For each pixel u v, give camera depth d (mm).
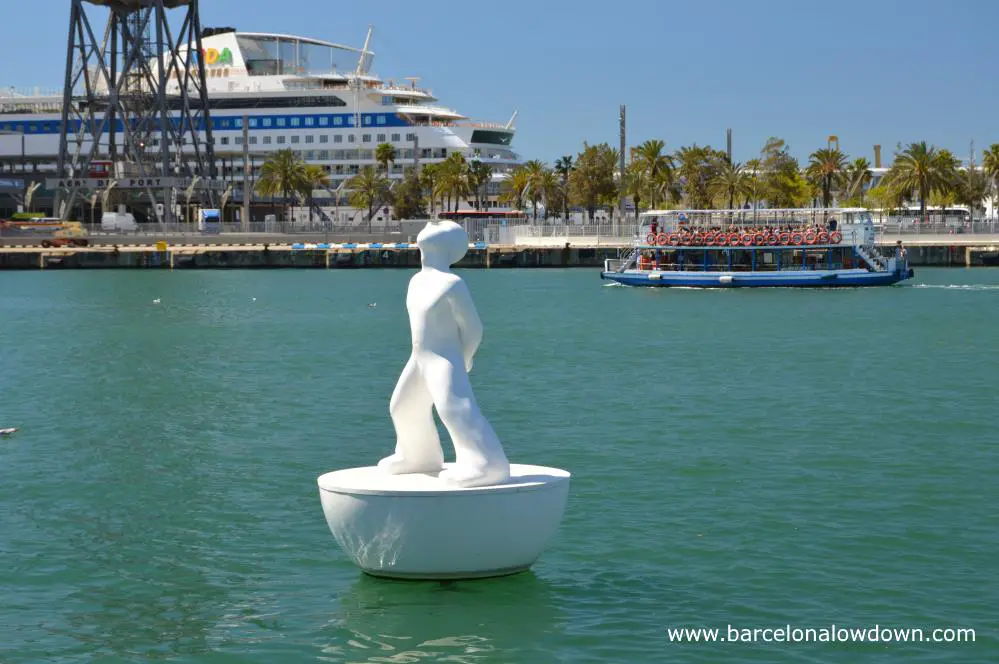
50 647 15898
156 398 38938
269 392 40250
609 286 102688
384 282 111750
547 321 70812
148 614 17109
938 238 125125
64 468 27172
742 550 19859
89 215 178875
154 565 19406
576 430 31859
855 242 97562
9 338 62906
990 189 168250
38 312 80688
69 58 158375
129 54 157500
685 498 23531
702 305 82188
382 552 16109
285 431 32156
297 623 16547
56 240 142125
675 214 101625
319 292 98562
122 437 31328
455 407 15898
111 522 22219
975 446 29094
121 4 156375
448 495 15727
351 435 31469
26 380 44406
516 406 36406
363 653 15508
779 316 73312
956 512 22469
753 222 100250
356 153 175125
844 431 31391
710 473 25891
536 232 134500
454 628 16109
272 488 24891
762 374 44719
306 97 175250
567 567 18891
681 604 17234
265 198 174750
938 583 18219
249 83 177750
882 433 31062
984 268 122812
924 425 32344
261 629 16359
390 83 183125
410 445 16688
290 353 54094
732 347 55594
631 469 26375
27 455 28797
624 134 135500
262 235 142125
